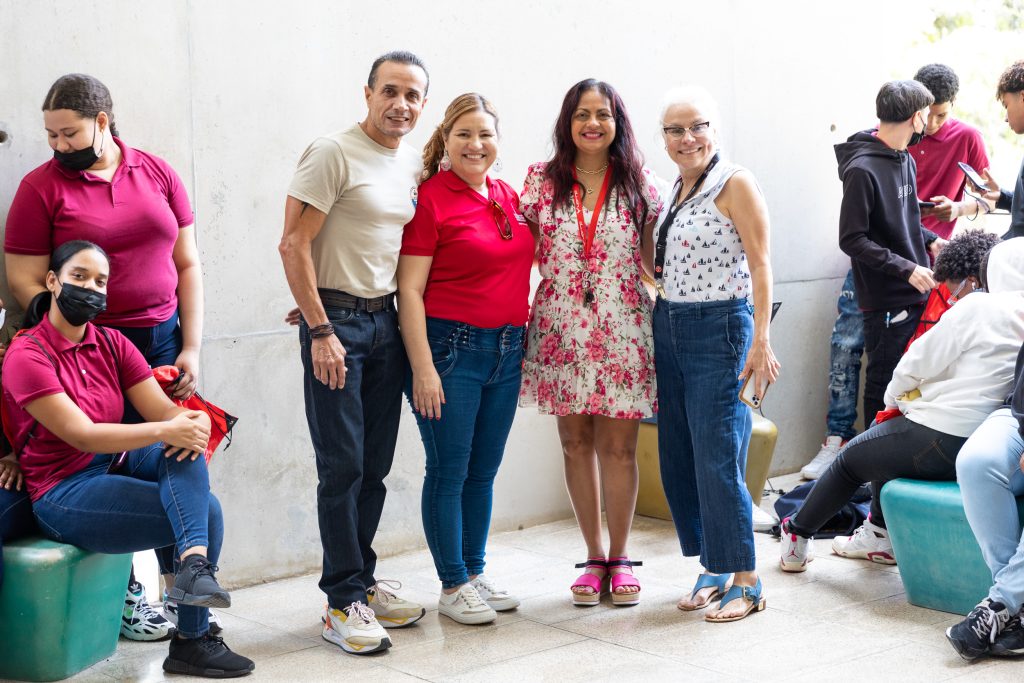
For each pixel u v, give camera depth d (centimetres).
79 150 335
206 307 406
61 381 323
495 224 367
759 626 372
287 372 428
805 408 594
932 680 325
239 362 416
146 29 384
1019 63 469
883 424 396
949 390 381
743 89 550
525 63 478
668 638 363
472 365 367
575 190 379
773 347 577
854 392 574
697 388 374
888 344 518
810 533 420
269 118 414
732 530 377
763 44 555
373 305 352
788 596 400
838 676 329
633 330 383
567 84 491
